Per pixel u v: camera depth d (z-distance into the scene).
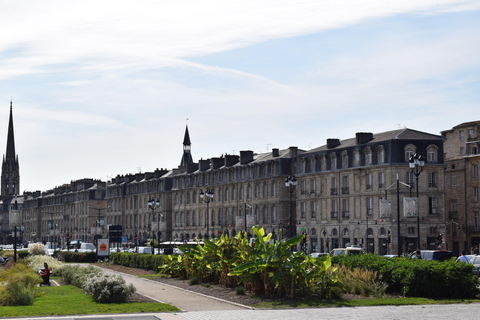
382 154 84.94
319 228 94.50
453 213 90.12
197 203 123.88
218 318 22.34
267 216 103.94
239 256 31.17
